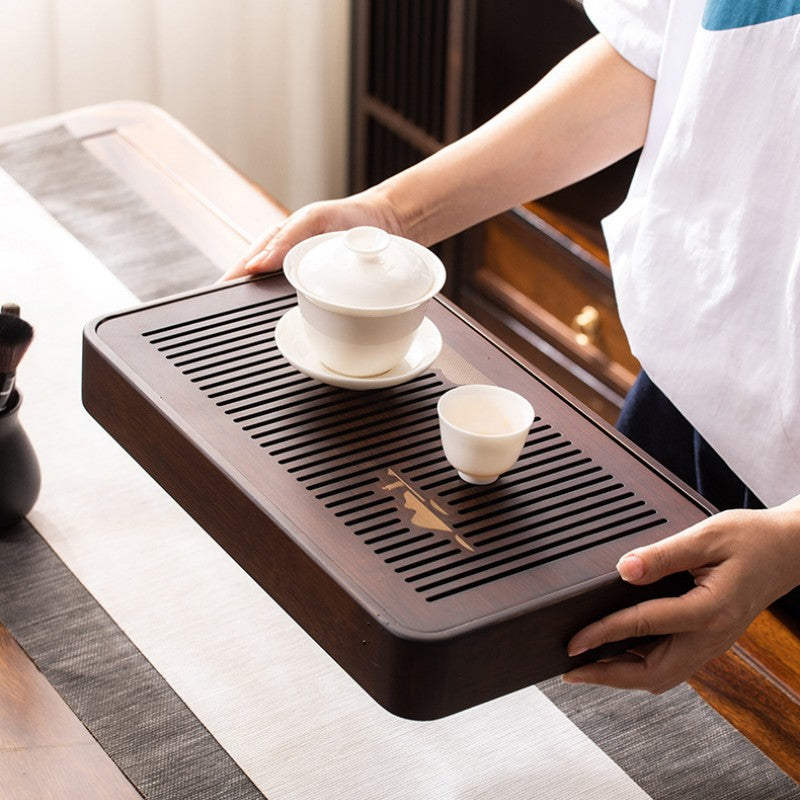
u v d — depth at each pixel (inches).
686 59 53.5
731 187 50.4
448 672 34.9
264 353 45.6
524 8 103.3
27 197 69.8
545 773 41.6
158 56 117.5
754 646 47.8
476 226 111.4
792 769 42.8
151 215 69.8
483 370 45.9
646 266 53.7
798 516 38.9
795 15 47.3
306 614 37.9
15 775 39.7
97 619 45.9
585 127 56.3
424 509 39.0
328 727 42.6
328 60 127.0
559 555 37.9
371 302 41.4
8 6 106.3
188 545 49.6
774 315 49.8
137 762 40.6
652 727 43.8
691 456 57.7
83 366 46.2
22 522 49.8
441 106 112.6
